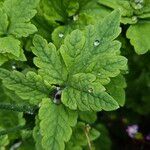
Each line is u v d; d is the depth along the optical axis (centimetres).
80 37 24
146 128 44
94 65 24
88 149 30
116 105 22
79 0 29
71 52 24
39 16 29
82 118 28
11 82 24
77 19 29
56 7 29
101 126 40
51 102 24
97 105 23
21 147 31
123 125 44
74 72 24
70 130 23
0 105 25
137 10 28
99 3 29
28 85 24
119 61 23
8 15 26
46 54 24
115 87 26
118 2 29
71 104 23
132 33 28
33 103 24
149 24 29
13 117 31
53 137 23
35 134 26
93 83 23
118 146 45
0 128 30
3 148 28
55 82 24
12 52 25
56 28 28
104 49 24
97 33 24
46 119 23
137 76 40
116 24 24
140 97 43
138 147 45
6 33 26
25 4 26
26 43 28
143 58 38
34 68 28
